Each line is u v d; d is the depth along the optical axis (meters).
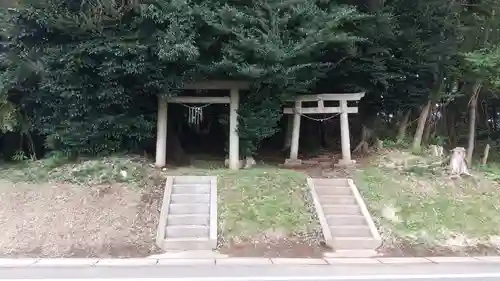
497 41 14.05
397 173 12.09
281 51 10.68
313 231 9.23
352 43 11.83
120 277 6.61
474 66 13.24
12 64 10.88
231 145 12.44
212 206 9.59
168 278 6.58
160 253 8.30
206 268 7.30
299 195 10.47
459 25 13.54
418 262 8.06
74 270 7.04
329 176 11.77
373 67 12.95
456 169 12.12
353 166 12.84
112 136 11.34
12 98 11.73
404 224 9.67
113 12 10.58
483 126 18.47
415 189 11.16
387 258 8.37
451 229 9.64
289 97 12.57
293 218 9.47
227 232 8.95
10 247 8.23
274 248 8.62
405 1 13.11
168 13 10.48
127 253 8.22
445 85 15.20
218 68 11.12
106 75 10.47
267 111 12.29
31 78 10.85
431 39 13.37
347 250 8.80
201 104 13.37
